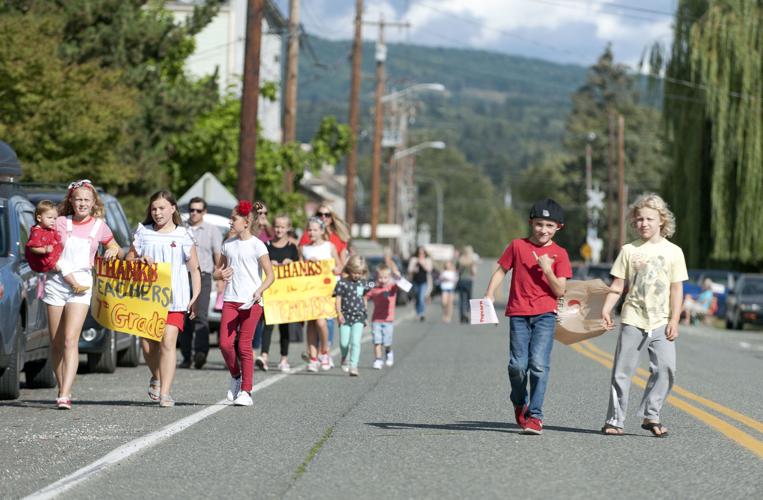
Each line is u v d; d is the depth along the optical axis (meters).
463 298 53.56
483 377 24.27
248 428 15.81
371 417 17.17
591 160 172.88
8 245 19.33
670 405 19.22
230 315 18.69
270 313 24.05
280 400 19.39
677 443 14.84
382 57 90.00
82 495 11.10
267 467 12.75
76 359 17.95
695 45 62.19
